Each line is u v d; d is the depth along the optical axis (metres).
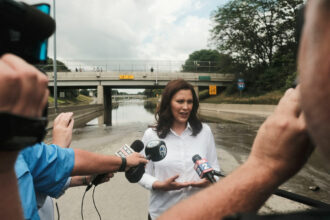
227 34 41.25
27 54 0.42
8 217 0.40
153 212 2.00
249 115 26.22
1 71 0.31
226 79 45.78
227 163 5.87
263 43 39.34
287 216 0.34
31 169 0.96
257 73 41.03
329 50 0.22
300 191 4.04
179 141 2.08
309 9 0.26
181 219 0.46
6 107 0.32
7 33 0.39
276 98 27.81
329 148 0.24
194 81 44.94
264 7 36.19
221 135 11.04
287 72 34.75
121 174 4.91
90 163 1.10
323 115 0.24
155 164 2.07
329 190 4.07
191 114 2.14
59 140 1.27
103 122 20.59
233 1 38.53
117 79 41.91
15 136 0.33
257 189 0.45
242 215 0.33
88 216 3.21
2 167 0.37
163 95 2.10
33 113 0.36
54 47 20.94
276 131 0.44
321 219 0.34
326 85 0.23
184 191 1.94
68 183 1.32
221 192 0.47
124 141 9.14
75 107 25.17
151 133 2.17
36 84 0.35
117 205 3.53
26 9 0.39
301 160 0.43
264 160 0.46
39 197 1.04
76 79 41.50
